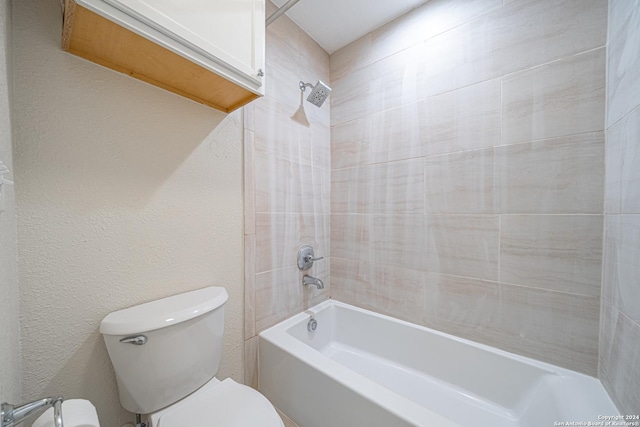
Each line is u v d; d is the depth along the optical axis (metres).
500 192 1.11
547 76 1.00
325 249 1.70
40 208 0.66
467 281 1.21
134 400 0.74
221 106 1.04
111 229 0.78
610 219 0.86
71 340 0.72
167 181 0.90
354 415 0.87
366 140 1.55
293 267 1.46
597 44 0.91
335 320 1.64
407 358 1.36
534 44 1.02
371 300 1.56
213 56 0.74
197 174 0.99
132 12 0.58
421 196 1.34
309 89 1.54
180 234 0.95
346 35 1.55
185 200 0.96
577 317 0.97
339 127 1.68
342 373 0.95
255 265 1.23
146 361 0.73
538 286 1.04
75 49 0.69
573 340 0.98
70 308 0.71
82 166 0.73
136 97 0.82
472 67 1.17
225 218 1.09
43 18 0.66
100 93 0.75
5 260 0.53
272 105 1.31
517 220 1.08
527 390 1.03
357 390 0.87
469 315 1.21
